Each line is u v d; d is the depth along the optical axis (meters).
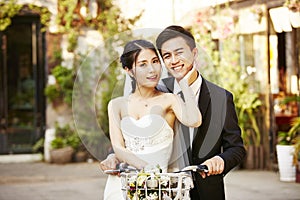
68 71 15.23
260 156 12.84
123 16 15.27
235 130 4.54
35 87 15.77
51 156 14.63
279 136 11.61
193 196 4.55
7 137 15.77
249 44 13.17
